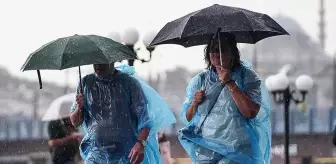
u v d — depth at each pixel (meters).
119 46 14.09
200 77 13.88
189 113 13.84
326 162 59.25
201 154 13.67
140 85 14.51
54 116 21.03
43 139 55.09
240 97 13.20
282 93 32.78
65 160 21.14
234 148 13.38
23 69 13.53
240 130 13.41
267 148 13.77
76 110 14.37
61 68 13.37
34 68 13.46
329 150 60.41
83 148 14.60
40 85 14.28
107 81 14.32
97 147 14.31
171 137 53.19
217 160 13.54
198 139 13.69
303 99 35.94
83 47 13.68
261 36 14.93
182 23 13.51
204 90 13.70
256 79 13.56
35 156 53.59
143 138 14.21
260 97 13.50
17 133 55.69
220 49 13.31
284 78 32.56
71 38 13.90
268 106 13.73
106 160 14.24
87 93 14.38
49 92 88.56
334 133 15.95
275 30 13.46
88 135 14.47
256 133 13.62
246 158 13.40
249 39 15.01
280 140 56.69
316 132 60.47
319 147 60.44
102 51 13.66
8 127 56.03
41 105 88.12
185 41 14.93
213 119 13.56
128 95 14.35
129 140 14.30
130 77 14.47
